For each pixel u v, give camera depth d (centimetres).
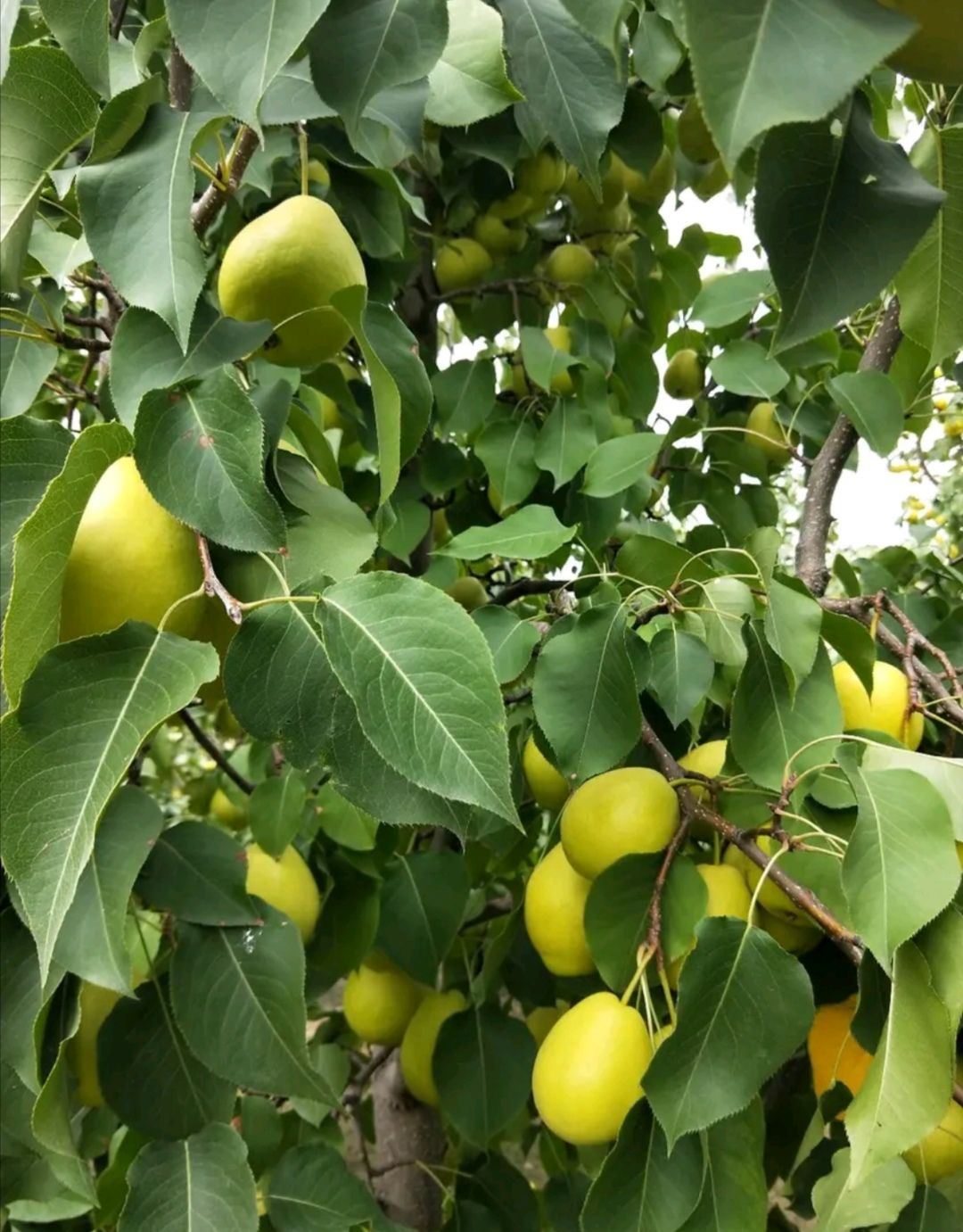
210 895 41
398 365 36
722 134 15
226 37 22
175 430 27
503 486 66
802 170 20
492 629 46
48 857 23
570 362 68
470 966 64
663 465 81
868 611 50
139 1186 39
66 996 35
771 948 34
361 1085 77
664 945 40
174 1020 42
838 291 20
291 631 28
